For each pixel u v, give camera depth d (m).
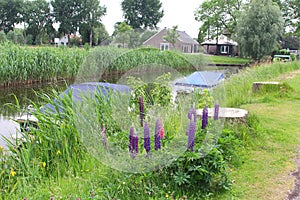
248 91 8.29
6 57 10.74
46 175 3.21
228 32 35.31
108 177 3.03
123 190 2.78
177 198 2.72
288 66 15.06
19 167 3.22
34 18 54.59
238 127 4.53
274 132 4.90
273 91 8.53
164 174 3.02
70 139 3.42
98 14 54.91
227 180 3.12
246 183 3.22
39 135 3.49
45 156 3.37
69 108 3.55
